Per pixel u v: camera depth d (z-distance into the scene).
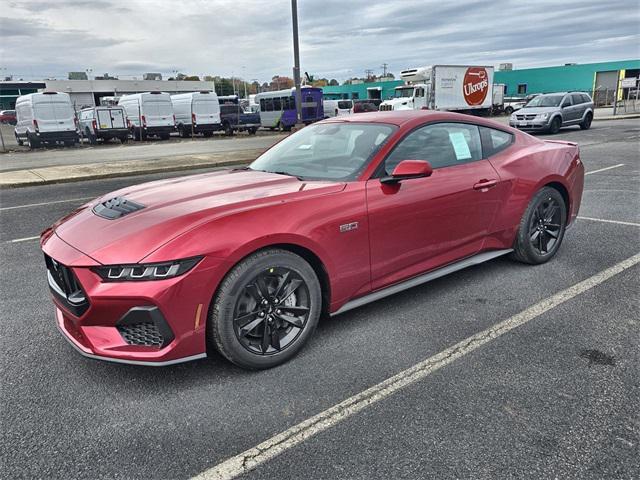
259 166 3.91
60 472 2.10
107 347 2.54
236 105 29.89
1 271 4.90
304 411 2.47
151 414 2.48
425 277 3.62
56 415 2.49
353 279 3.17
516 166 4.09
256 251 2.72
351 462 2.11
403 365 2.88
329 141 3.73
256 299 2.75
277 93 31.31
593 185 8.45
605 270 4.29
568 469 2.03
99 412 2.51
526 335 3.19
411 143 3.50
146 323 2.52
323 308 3.20
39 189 10.53
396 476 2.02
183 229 2.55
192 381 2.77
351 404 2.52
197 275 2.50
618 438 2.20
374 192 3.19
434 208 3.48
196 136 29.50
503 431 2.27
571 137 17.91
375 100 40.94
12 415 2.50
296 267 2.85
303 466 2.09
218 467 2.11
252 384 2.72
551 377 2.70
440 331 3.28
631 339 3.09
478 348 3.04
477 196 3.76
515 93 54.69
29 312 3.85
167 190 3.24
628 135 17.89
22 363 3.03
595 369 2.76
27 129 22.61
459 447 2.17
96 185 10.89
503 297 3.79
